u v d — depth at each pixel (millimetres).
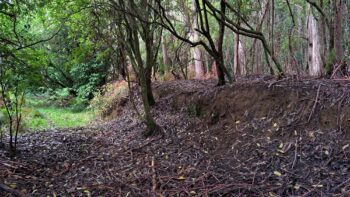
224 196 3531
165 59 11781
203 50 11688
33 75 4961
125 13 5641
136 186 3924
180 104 6953
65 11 7008
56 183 4082
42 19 7117
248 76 8461
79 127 8539
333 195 3324
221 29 6090
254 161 4312
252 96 5477
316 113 4574
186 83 8828
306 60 12453
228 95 5824
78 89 14055
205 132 5570
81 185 3996
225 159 4582
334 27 5848
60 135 7137
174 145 5418
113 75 12992
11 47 5445
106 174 4391
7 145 5793
